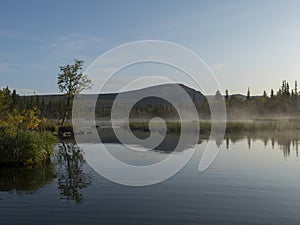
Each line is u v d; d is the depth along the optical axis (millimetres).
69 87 46125
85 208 9969
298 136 36625
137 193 11742
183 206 10227
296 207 10227
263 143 29172
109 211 9688
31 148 18125
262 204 10500
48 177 14812
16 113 26578
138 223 8719
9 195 11492
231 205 10359
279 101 88875
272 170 16172
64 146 27922
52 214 9398
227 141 31000
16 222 8734
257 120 73812
